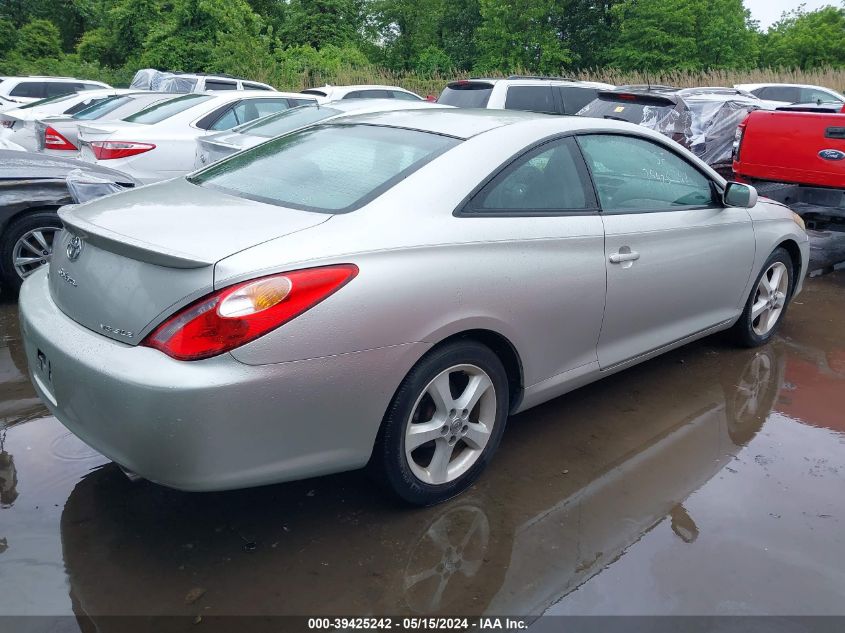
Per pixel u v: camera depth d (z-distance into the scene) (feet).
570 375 10.83
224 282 7.20
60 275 8.75
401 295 8.09
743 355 15.11
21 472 9.87
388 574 8.09
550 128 10.66
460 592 7.85
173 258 7.23
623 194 11.57
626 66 106.63
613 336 11.41
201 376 7.07
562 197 10.49
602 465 10.57
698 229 12.64
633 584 8.05
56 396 8.20
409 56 126.62
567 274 10.12
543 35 105.60
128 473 9.89
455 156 9.46
